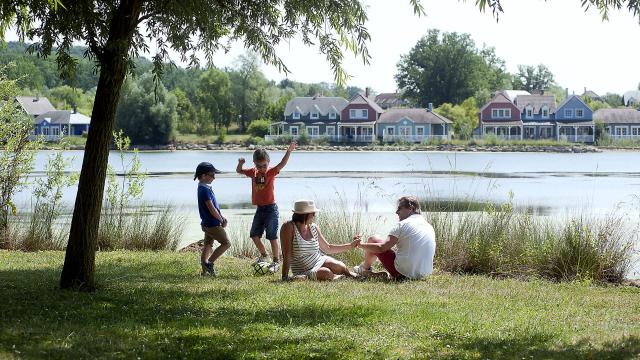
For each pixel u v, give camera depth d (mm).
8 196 15383
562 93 164500
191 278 10812
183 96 123250
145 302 8531
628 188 35719
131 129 106562
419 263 10844
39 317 7488
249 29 10742
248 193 32594
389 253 10938
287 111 111875
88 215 9195
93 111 9133
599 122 110188
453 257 12625
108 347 6445
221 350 6438
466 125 109562
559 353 6461
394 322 7637
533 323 7719
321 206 20781
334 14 10547
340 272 11031
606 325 7773
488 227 13102
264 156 11664
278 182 39469
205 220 11266
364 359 6219
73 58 10430
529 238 12922
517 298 9461
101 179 9227
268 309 8250
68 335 6762
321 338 6875
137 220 15828
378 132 108125
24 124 15836
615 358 6312
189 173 48219
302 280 10594
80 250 9203
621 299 9672
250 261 13375
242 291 9453
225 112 125688
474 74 138500
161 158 75438
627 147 104688
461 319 7805
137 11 9102
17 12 9227
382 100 169625
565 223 13867
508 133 109750
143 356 6219
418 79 140375
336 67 10938
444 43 139875
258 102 129125
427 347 6637
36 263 12469
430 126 106500
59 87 141875
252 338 6855
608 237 12516
